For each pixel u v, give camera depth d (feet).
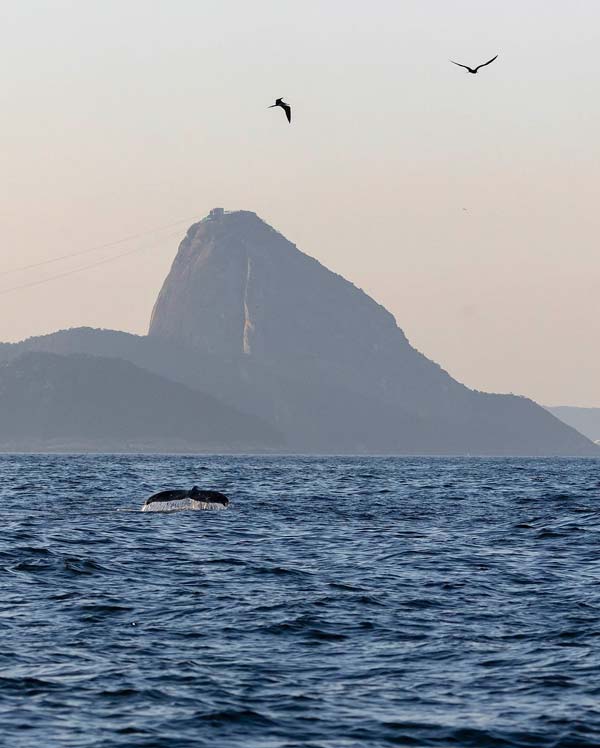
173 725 240.12
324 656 300.61
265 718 245.86
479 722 244.22
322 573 447.01
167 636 321.32
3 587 397.60
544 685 273.13
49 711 248.11
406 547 545.03
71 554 488.85
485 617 354.33
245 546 540.52
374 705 256.11
